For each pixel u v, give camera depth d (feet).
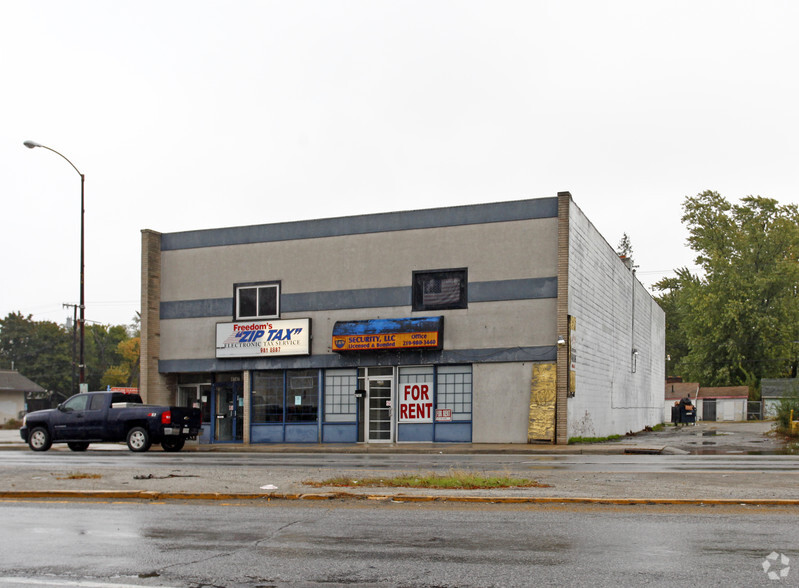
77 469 53.26
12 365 313.12
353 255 100.73
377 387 98.37
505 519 32.32
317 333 101.55
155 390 109.50
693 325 241.55
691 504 35.94
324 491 39.81
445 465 58.59
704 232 237.25
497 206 93.91
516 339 91.50
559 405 88.43
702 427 169.89
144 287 109.91
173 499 39.52
